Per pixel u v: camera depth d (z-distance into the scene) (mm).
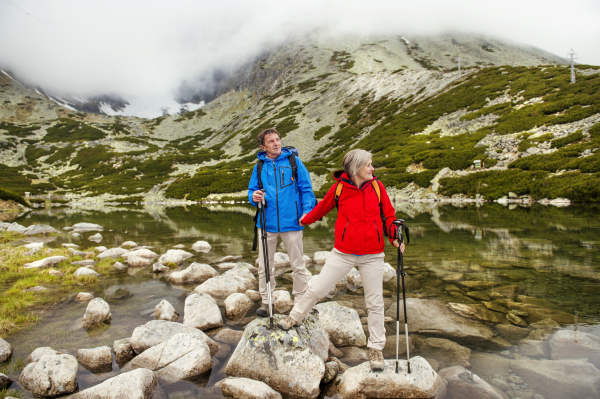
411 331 4004
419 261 7863
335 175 3002
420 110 53750
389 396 2756
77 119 113625
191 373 3102
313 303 3119
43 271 7090
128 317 4668
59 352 3539
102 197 51906
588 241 9555
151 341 3607
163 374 3094
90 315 4453
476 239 10617
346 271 2965
